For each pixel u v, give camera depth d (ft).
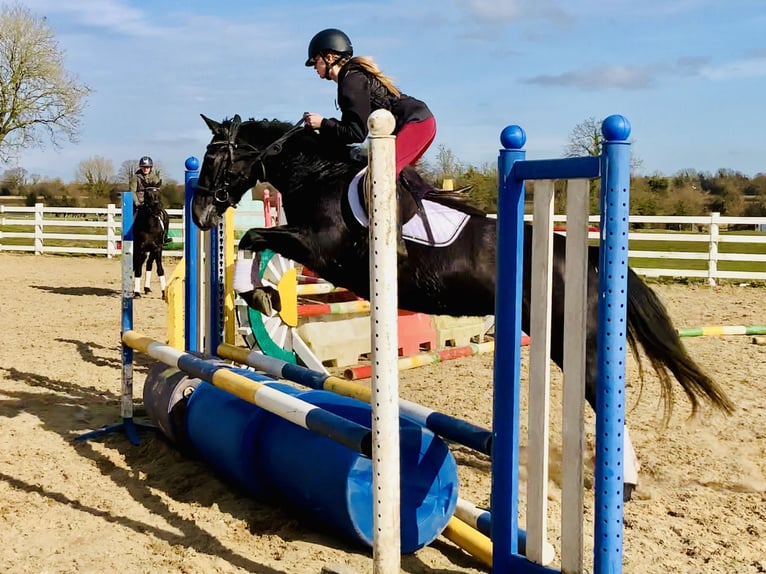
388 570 9.61
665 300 42.86
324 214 14.05
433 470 11.64
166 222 44.14
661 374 12.52
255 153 15.24
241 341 29.60
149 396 16.71
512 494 9.91
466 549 11.45
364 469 11.34
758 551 11.75
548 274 9.32
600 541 8.62
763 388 22.57
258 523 12.80
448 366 26.53
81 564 11.33
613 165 8.23
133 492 14.30
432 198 14.07
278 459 12.69
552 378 24.36
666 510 13.33
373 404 9.55
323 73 14.74
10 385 22.30
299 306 23.38
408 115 13.87
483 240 13.55
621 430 8.52
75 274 55.52
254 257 15.11
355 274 14.32
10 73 93.04
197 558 11.46
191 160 18.19
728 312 38.11
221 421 14.02
